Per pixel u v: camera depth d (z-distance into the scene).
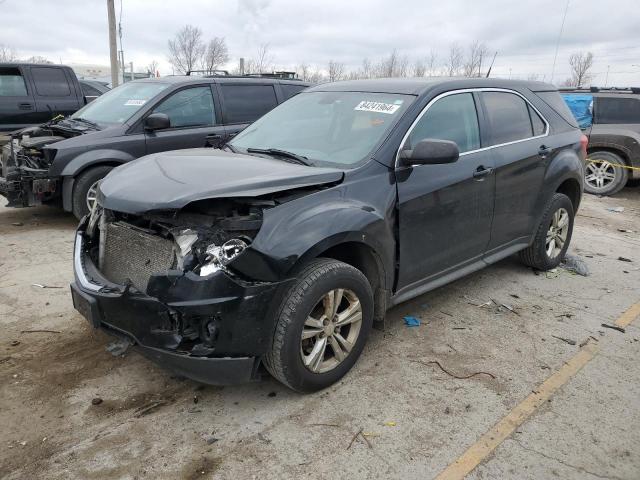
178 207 2.79
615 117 9.90
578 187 5.52
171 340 2.78
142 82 7.40
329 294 3.12
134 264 3.12
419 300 4.71
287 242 2.90
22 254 5.60
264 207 2.98
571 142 5.30
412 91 3.98
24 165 6.35
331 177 3.28
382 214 3.41
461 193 4.00
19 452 2.75
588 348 3.94
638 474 2.72
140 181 3.22
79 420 3.00
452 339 4.01
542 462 2.78
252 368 2.95
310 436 2.92
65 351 3.69
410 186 3.63
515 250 4.89
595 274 5.50
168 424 2.99
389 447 2.85
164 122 6.34
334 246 3.31
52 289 4.70
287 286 2.92
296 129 4.16
